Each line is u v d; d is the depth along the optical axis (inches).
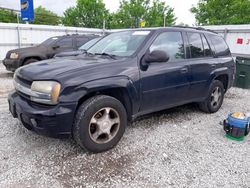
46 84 111.8
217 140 147.8
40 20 2322.8
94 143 123.0
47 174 108.0
